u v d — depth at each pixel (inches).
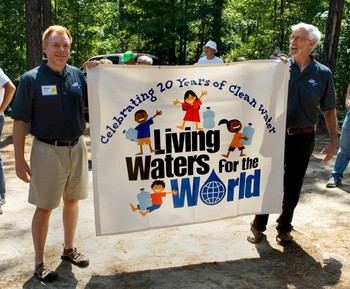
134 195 134.3
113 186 131.3
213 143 139.1
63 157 122.7
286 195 152.2
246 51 794.2
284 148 145.1
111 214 132.6
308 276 135.0
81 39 831.7
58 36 116.6
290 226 156.2
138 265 140.6
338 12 392.2
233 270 138.1
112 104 126.5
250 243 157.4
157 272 136.3
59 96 119.1
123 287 127.3
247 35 896.9
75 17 821.9
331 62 402.0
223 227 171.5
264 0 779.4
